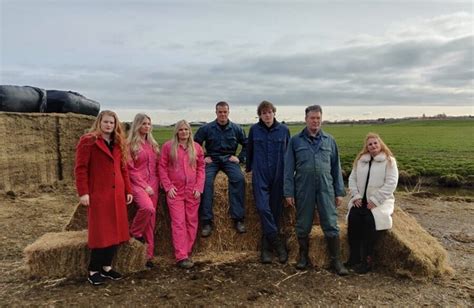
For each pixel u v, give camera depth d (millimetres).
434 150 27234
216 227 6016
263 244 5758
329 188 5359
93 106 13938
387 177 5336
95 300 4434
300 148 5367
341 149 28609
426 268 5176
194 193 5586
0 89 10219
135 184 5328
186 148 5609
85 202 4676
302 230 5465
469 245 7238
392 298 4648
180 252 5402
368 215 5312
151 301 4434
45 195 10312
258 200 5637
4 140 9742
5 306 4297
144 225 5289
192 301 4453
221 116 6117
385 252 5395
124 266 5164
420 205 11195
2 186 9711
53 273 5035
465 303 4566
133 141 5355
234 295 4617
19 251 6137
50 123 11242
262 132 5691
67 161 11891
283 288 4836
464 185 15781
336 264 5363
